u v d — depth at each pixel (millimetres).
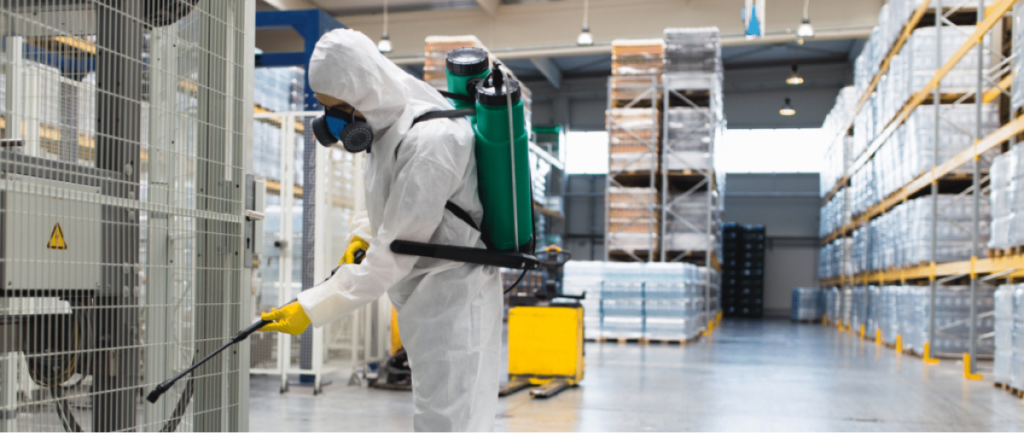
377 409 5145
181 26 2514
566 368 6484
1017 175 6363
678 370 7734
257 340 5945
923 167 8898
